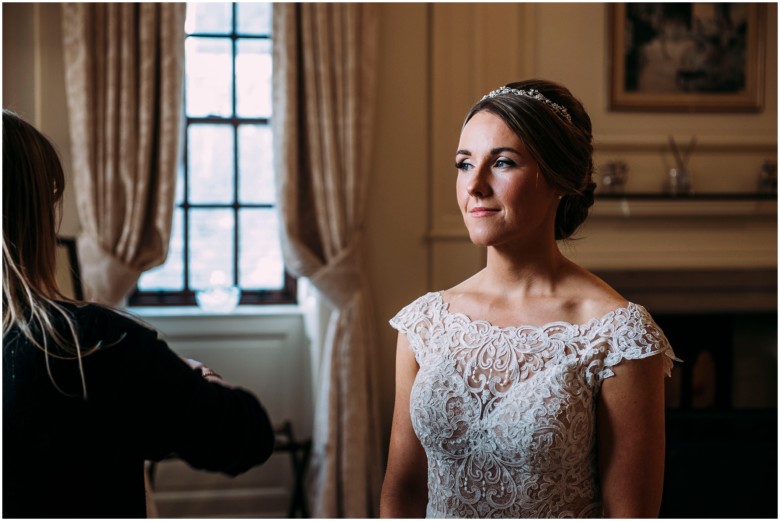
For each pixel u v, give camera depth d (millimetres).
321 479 4426
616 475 1528
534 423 1540
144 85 4254
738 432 4781
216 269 4867
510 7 4711
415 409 1679
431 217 4727
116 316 1410
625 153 4832
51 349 1340
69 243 3852
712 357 4965
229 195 4855
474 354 1651
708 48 4844
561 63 4758
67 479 1340
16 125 1394
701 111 4855
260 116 4840
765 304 4875
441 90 4691
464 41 4691
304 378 4844
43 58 4344
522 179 1560
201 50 4770
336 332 4449
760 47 4871
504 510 1589
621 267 4754
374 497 4488
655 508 1527
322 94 4395
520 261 1680
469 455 1626
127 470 1399
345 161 4461
